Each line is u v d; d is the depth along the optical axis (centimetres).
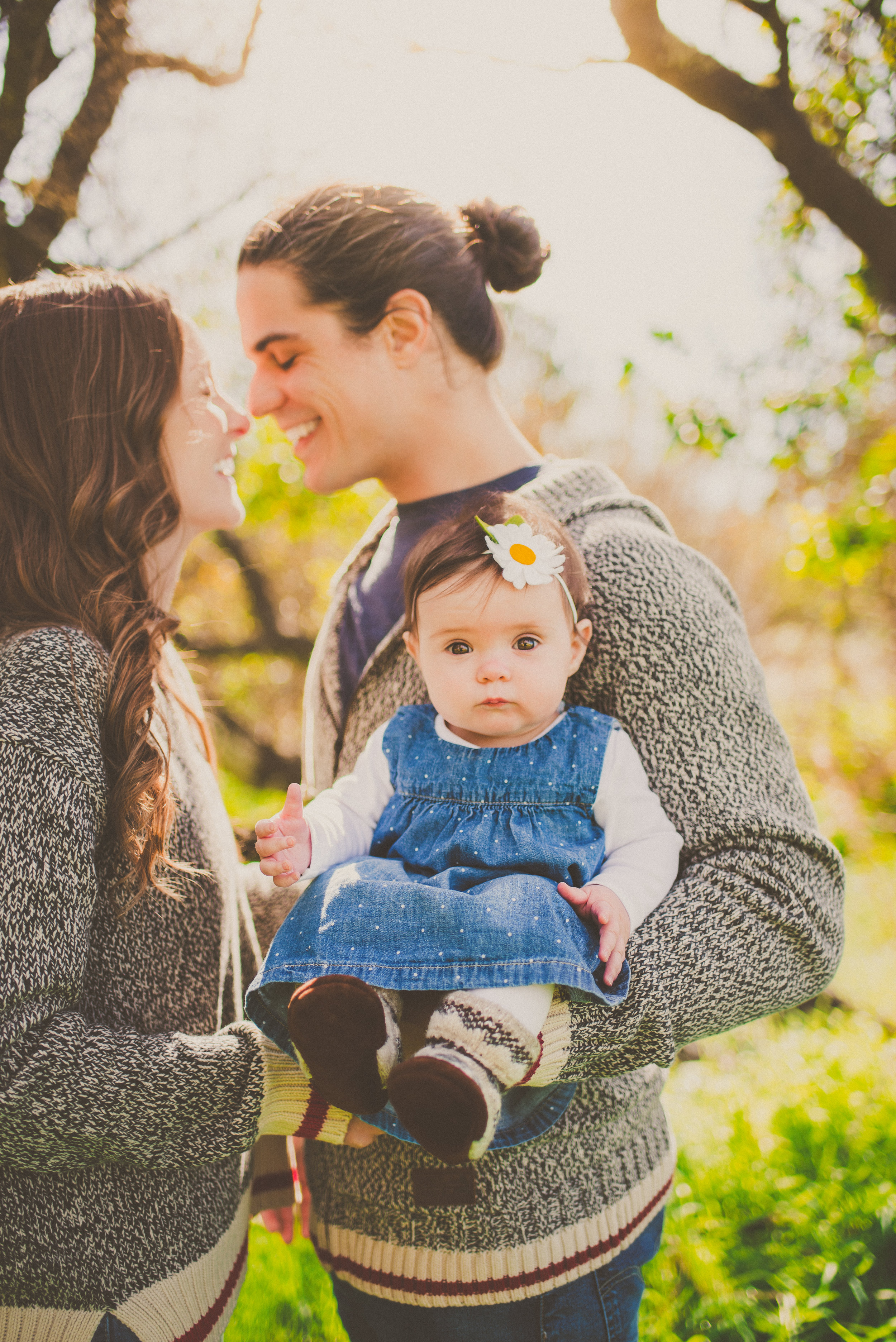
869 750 812
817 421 484
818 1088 307
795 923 108
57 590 119
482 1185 117
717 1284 223
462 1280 118
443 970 101
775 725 122
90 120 242
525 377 1040
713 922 107
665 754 117
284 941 108
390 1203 121
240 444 556
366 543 165
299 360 144
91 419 125
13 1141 97
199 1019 119
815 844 114
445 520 136
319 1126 110
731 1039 398
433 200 150
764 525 1168
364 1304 127
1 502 122
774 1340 209
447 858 117
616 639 121
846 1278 223
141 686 114
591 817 119
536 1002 101
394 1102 93
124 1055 99
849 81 316
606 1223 122
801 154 317
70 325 126
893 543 515
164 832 113
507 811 119
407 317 141
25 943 95
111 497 123
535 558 117
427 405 146
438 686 122
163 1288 111
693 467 1171
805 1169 268
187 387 135
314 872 118
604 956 102
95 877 104
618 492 146
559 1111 112
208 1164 113
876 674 1035
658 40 306
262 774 1130
